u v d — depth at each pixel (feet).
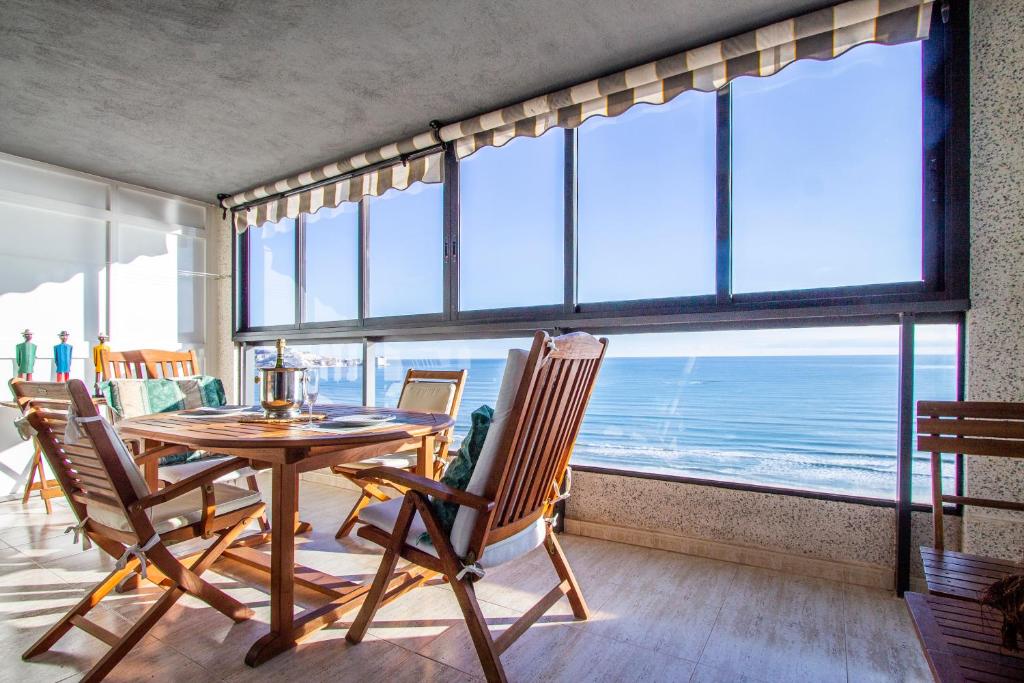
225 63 8.25
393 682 4.88
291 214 13.26
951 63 6.51
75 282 12.60
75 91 9.08
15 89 9.00
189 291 14.83
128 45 7.75
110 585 5.57
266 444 5.03
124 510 4.89
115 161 12.25
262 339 14.38
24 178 11.89
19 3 6.77
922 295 6.67
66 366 11.84
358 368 14.01
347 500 11.25
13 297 11.66
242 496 6.33
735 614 6.17
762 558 7.54
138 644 5.51
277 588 5.37
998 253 6.20
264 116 10.07
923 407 5.38
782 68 7.15
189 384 9.86
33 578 7.20
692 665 5.16
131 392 9.13
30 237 11.91
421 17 7.13
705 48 7.55
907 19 6.37
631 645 5.51
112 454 4.83
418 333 11.41
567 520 9.08
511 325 9.98
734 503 7.80
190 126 10.48
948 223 6.52
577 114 8.84
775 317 7.53
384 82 8.85
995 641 3.22
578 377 5.38
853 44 6.68
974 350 6.33
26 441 11.74
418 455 7.22
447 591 6.87
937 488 5.22
